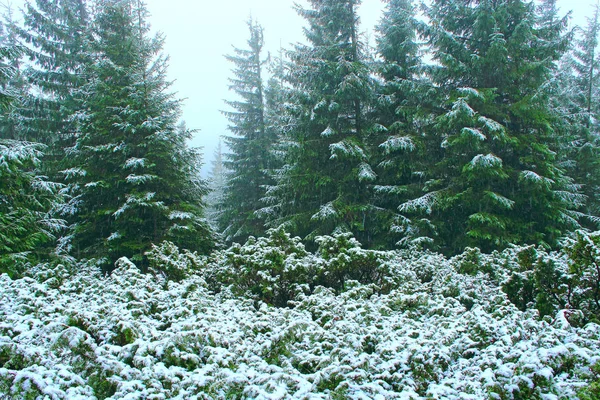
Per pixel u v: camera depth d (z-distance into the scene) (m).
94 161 10.89
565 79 11.77
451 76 11.65
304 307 4.71
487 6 11.12
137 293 4.53
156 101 11.74
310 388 2.38
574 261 4.49
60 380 2.29
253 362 2.85
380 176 13.00
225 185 20.70
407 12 12.74
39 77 13.26
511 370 2.43
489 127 10.02
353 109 13.49
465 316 3.67
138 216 10.66
